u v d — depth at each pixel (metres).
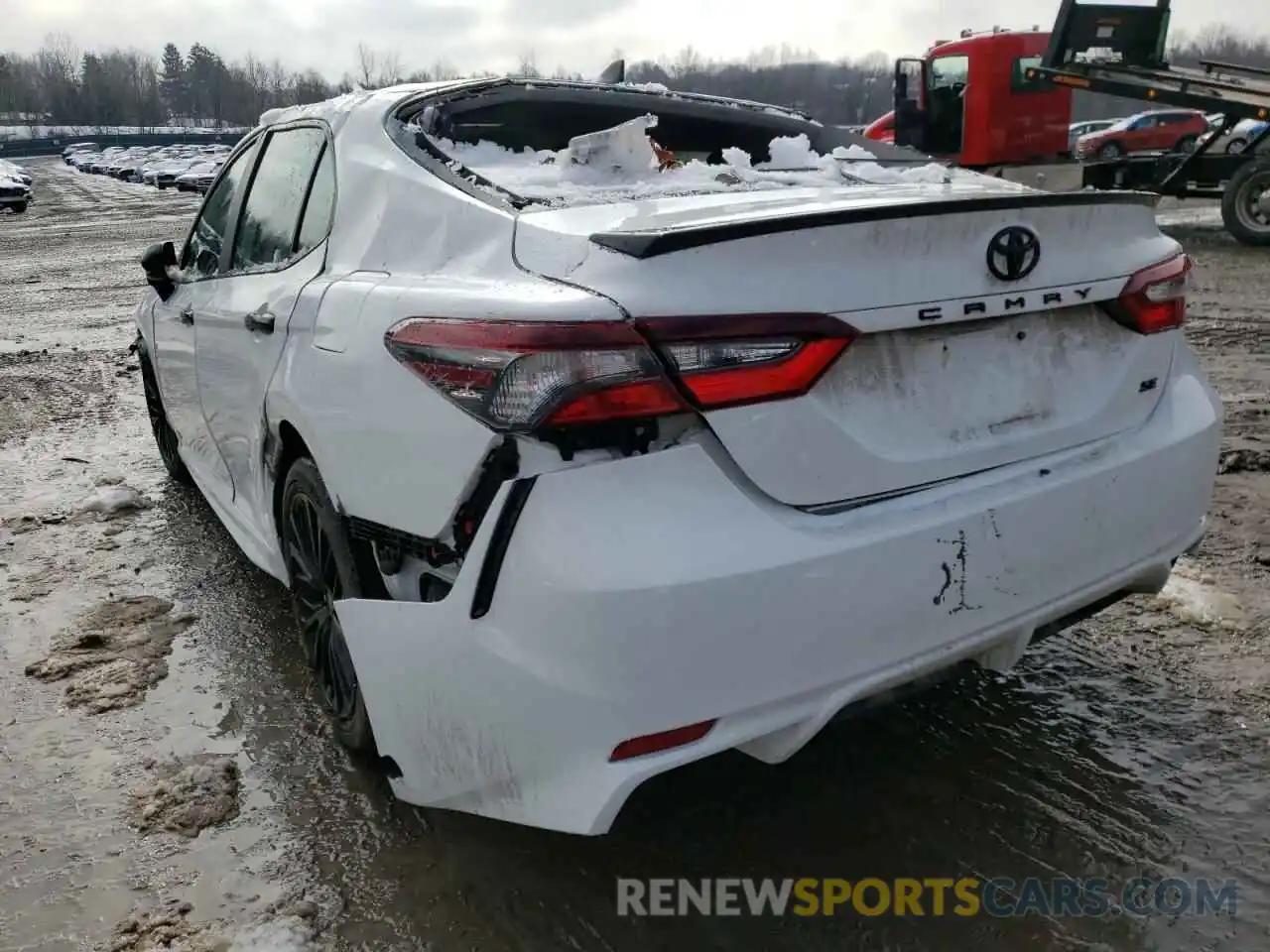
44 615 3.69
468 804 2.05
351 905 2.21
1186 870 2.22
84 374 8.34
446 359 1.92
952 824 2.38
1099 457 2.26
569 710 1.79
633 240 1.84
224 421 3.39
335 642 2.66
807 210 2.11
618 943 2.08
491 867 2.31
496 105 3.15
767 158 3.74
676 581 1.74
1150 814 2.39
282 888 2.27
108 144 111.75
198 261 3.96
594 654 1.75
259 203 3.40
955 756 2.63
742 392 1.82
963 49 13.59
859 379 1.96
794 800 2.49
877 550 1.89
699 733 1.83
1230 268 10.61
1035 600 2.13
